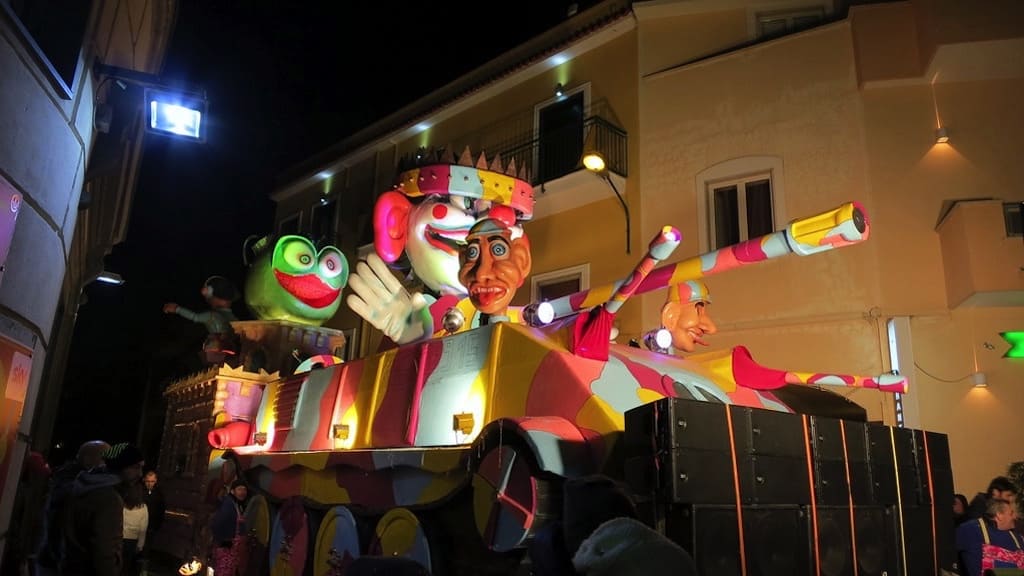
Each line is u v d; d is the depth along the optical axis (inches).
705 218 474.0
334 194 817.5
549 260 547.8
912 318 397.1
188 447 416.5
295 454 254.1
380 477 211.3
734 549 134.8
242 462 298.2
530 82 606.5
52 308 200.1
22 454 182.7
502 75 616.1
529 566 149.4
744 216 464.8
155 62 314.5
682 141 495.8
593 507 84.6
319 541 228.5
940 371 386.6
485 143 634.8
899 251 412.5
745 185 470.0
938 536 191.2
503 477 157.9
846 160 435.2
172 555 411.5
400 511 196.5
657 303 471.2
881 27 442.0
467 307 256.4
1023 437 370.6
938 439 203.3
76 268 442.3
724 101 485.4
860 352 404.2
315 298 450.3
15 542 260.7
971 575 214.7
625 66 535.5
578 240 533.6
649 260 161.0
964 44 402.6
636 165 510.0
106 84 248.4
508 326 199.5
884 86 435.8
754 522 140.4
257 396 384.5
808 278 428.5
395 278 266.1
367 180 772.6
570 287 534.6
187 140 277.9
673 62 515.8
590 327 182.7
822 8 484.7
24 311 167.5
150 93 265.0
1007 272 369.7
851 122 439.5
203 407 399.2
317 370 287.1
